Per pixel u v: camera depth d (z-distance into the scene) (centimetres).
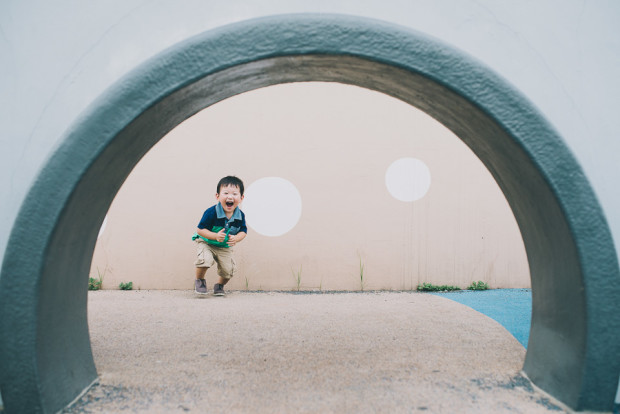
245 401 231
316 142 611
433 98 243
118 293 568
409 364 285
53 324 220
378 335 354
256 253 607
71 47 228
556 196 213
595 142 234
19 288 201
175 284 605
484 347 323
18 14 230
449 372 272
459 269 607
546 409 223
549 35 234
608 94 235
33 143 227
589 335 212
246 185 609
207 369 277
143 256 607
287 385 252
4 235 226
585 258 212
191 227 609
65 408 222
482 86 210
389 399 233
